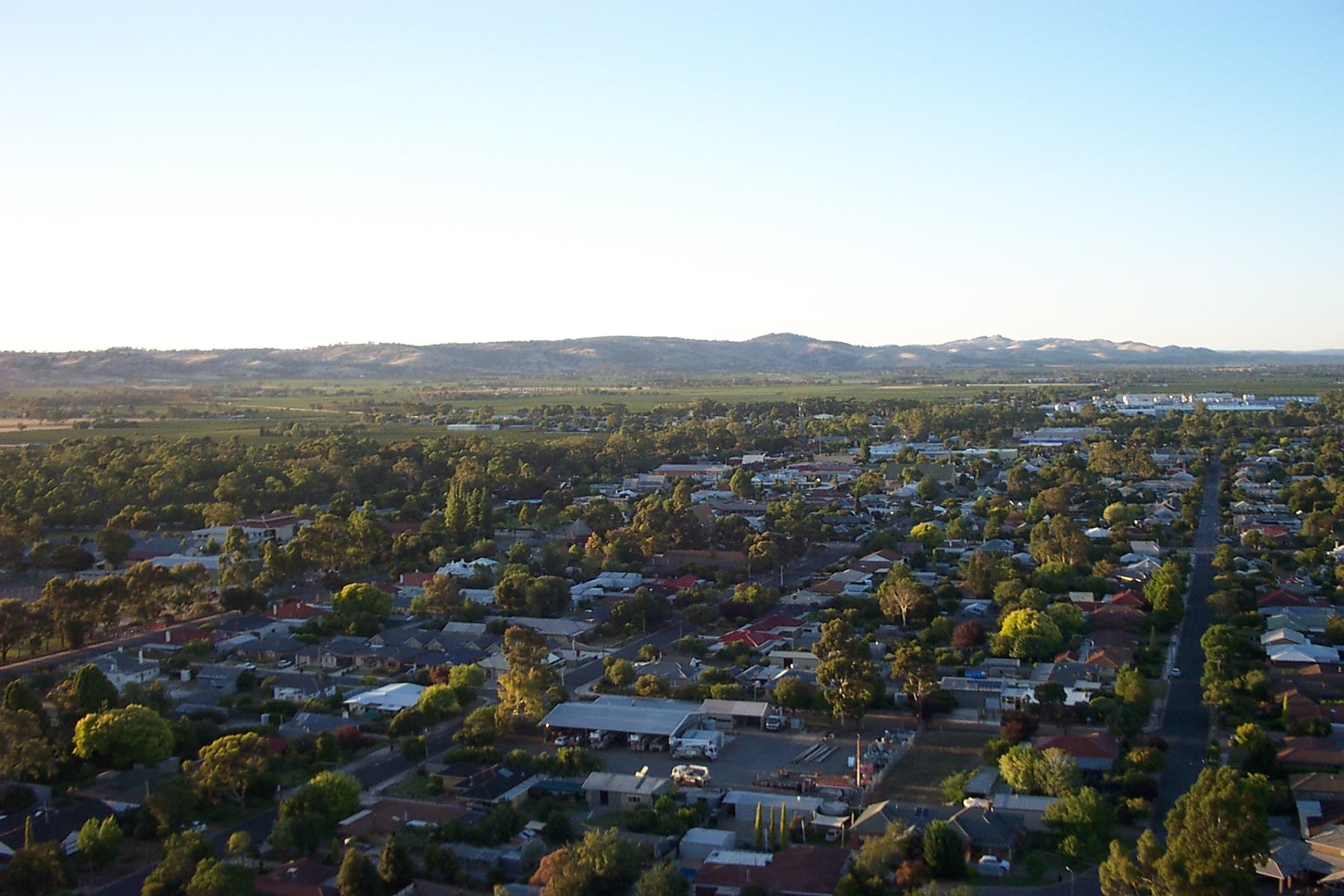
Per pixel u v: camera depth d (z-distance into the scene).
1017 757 96.44
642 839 87.62
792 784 100.69
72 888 84.12
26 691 113.31
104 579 158.88
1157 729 113.50
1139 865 78.06
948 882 81.88
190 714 121.44
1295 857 80.75
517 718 118.12
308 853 88.25
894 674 122.94
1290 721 110.56
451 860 83.69
